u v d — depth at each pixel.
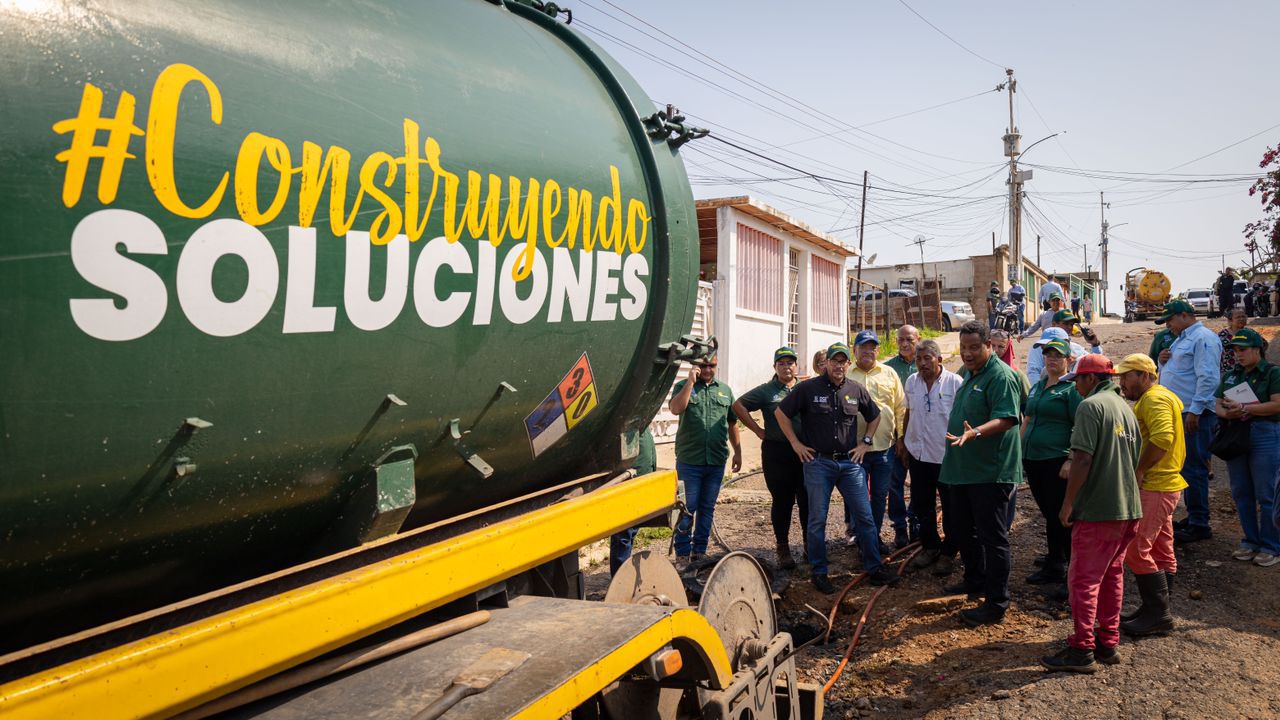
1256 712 4.11
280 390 1.73
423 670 2.06
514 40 2.65
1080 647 4.63
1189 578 5.91
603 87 2.96
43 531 1.46
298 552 2.09
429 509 2.40
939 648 5.24
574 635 2.32
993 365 5.43
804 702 3.85
